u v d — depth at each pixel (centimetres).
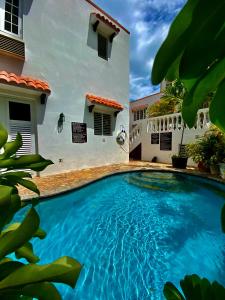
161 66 37
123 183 712
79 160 821
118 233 383
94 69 890
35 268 49
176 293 71
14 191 68
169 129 1056
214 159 698
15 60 616
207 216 454
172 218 447
